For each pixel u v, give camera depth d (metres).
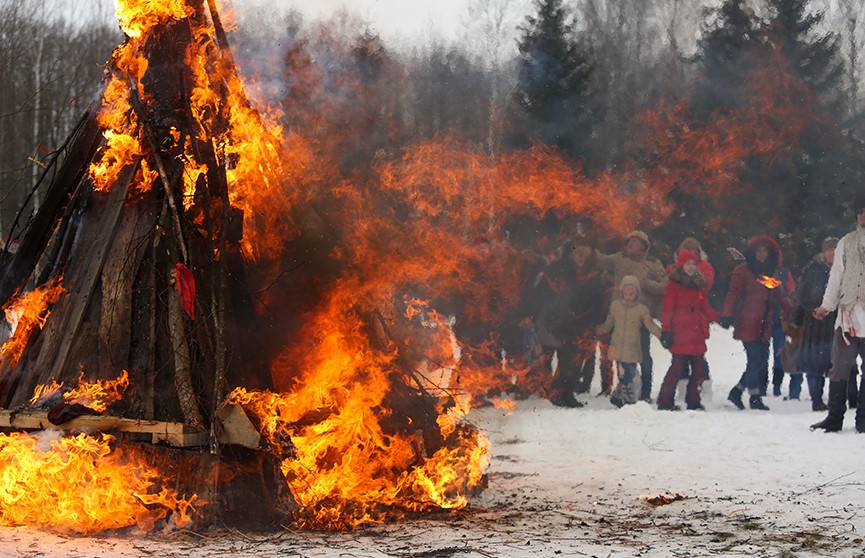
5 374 7.24
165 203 7.15
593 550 6.06
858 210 11.38
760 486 8.52
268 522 6.73
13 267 7.75
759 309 14.11
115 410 6.80
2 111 28.80
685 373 14.16
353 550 5.98
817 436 11.13
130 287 7.00
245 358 7.20
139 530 6.53
